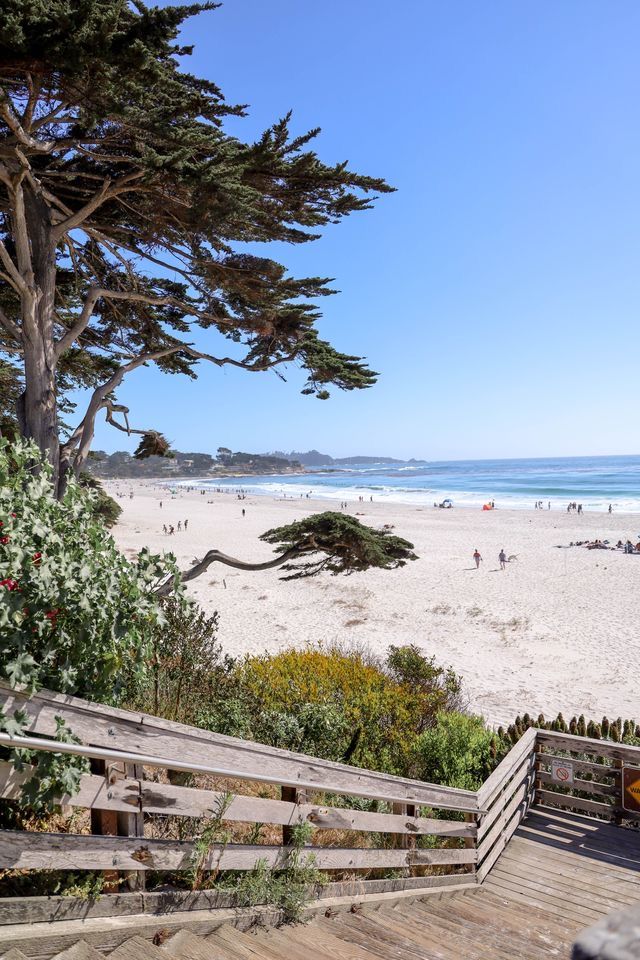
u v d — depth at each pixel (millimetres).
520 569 36438
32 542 2893
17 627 2629
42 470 3367
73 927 2617
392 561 7445
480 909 5066
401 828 4793
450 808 5262
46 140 6926
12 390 10867
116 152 7027
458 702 11594
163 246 7875
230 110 6770
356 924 4047
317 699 8359
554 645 21500
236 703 6207
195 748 3252
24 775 2609
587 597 28703
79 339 9273
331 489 139750
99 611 2898
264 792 5086
